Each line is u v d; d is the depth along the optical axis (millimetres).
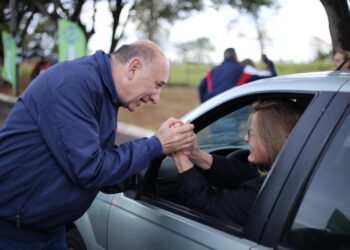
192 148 2248
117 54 1892
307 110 1572
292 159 1537
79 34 10117
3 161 1808
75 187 1832
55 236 2119
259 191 1617
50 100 1750
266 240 1512
